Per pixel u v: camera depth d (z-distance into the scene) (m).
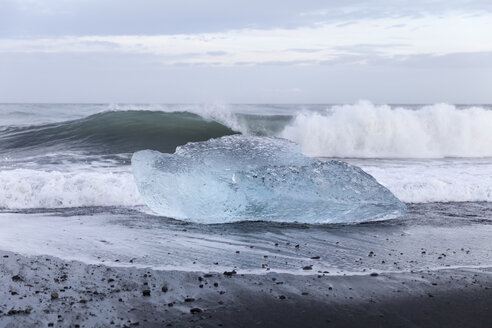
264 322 3.49
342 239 6.01
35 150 14.10
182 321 3.46
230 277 4.41
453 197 8.73
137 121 17.36
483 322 3.55
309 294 4.04
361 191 6.96
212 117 18.41
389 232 6.40
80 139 15.73
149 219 6.96
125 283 4.19
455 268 4.81
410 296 4.02
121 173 9.98
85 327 3.31
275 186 6.69
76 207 7.77
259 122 18.53
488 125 17.22
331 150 16.97
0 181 8.09
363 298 3.97
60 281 4.18
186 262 4.89
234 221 6.84
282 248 5.54
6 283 4.07
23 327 3.28
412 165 12.57
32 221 6.61
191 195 6.74
